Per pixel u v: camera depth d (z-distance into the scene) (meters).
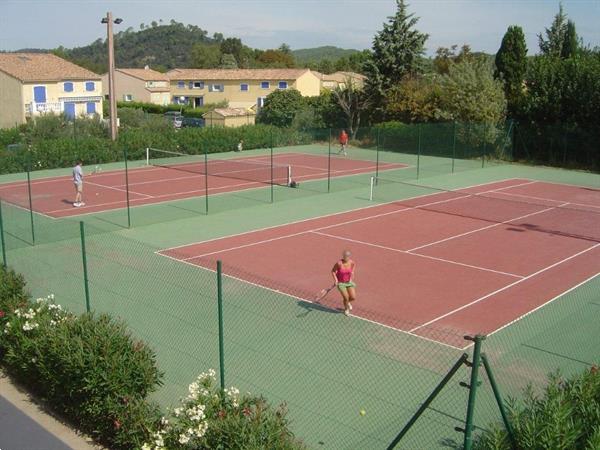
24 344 9.18
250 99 78.19
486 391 9.36
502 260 17.14
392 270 16.02
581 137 36.59
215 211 23.36
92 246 17.92
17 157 33.28
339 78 86.44
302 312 12.76
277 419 7.21
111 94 37.03
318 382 9.70
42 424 8.55
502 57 42.12
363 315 12.70
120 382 8.04
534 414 6.61
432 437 8.08
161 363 10.29
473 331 11.98
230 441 6.84
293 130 46.72
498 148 38.84
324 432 8.25
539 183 31.39
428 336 11.66
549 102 38.00
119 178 31.27
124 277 14.90
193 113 66.69
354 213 23.14
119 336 8.60
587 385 6.98
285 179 30.86
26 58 60.16
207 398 7.40
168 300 13.29
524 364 10.41
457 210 23.92
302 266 16.20
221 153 41.78
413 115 44.31
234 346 11.02
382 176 32.25
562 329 12.10
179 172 33.31
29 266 15.68
